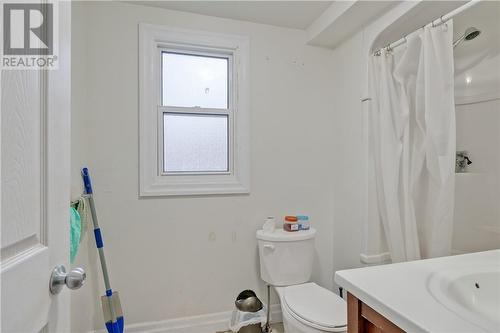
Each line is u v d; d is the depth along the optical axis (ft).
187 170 6.57
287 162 6.99
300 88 7.09
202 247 6.43
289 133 7.00
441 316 2.15
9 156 1.61
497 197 4.42
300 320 4.57
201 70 6.69
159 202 6.16
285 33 6.97
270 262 6.09
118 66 5.89
